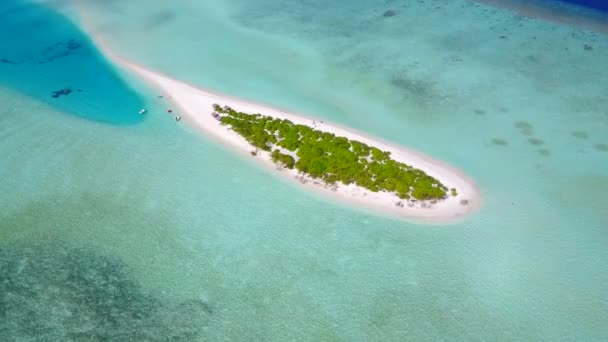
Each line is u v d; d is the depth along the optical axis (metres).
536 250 38.94
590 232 40.50
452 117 54.78
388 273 36.88
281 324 33.44
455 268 37.38
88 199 42.81
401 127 53.12
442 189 44.25
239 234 39.91
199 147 49.50
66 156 47.62
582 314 34.16
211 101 56.78
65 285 35.59
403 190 43.22
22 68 63.97
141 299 34.84
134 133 51.44
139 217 41.25
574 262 37.97
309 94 58.84
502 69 63.94
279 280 36.25
